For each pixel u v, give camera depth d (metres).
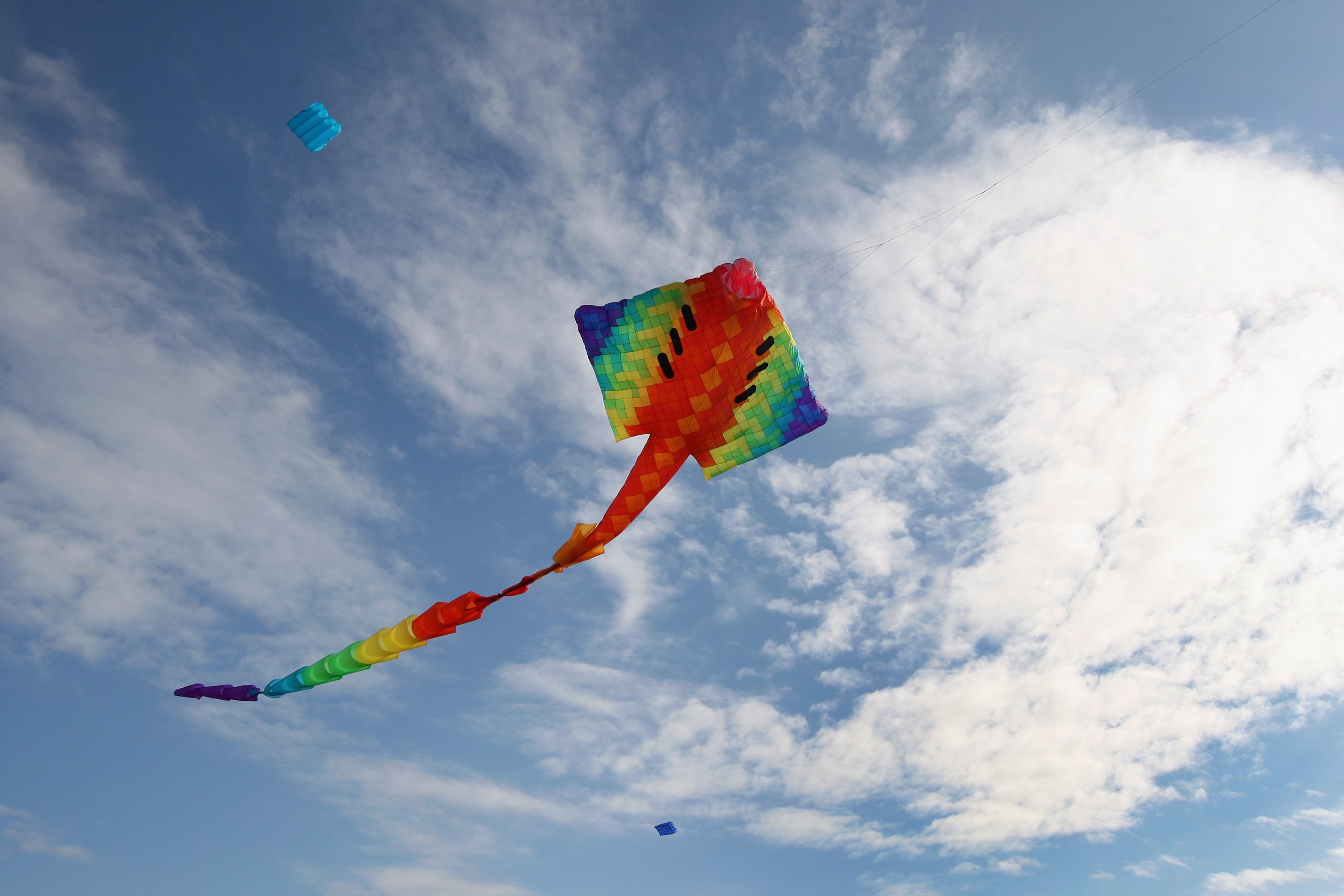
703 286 10.12
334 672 9.23
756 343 10.09
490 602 8.98
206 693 9.83
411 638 8.85
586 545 9.38
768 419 10.21
